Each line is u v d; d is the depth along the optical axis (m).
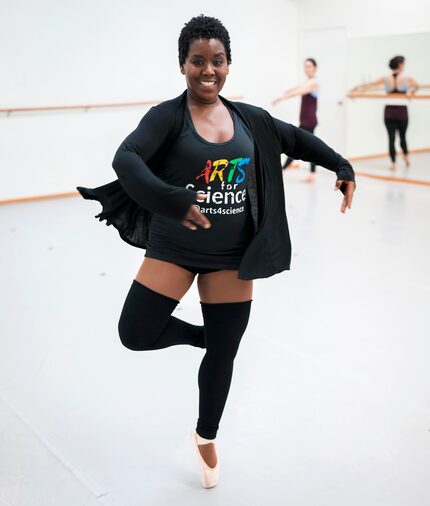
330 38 8.51
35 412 2.41
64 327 3.28
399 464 2.07
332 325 3.29
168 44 7.71
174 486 1.96
